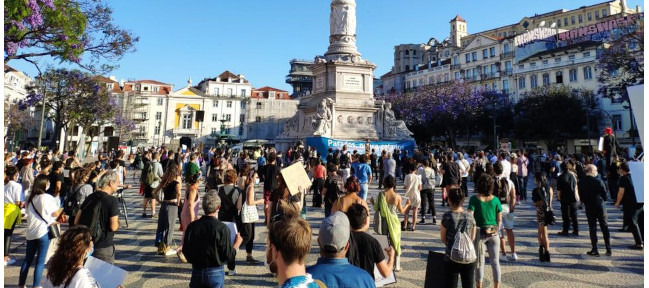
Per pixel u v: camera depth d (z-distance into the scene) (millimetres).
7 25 7035
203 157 19828
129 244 5934
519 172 11516
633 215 5852
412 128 43281
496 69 49656
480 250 3834
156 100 58281
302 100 20656
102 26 10250
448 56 61875
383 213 4637
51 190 6102
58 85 29438
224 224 3352
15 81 48281
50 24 8312
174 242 6004
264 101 62781
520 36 47281
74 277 2418
